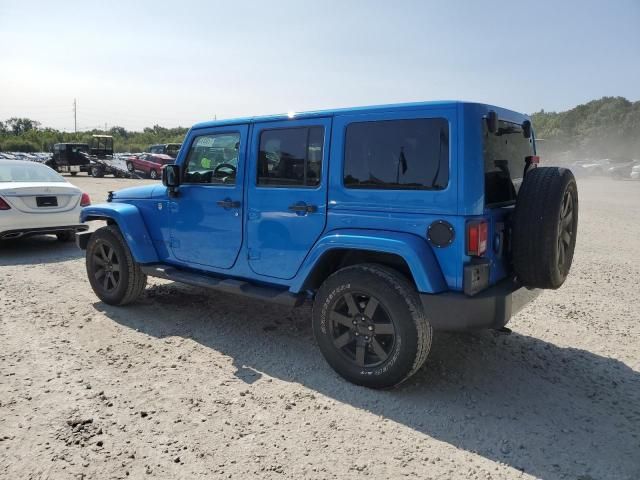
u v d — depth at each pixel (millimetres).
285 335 4777
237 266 4570
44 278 6801
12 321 5008
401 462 2820
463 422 3256
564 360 4277
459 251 3291
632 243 9953
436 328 3352
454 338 4707
